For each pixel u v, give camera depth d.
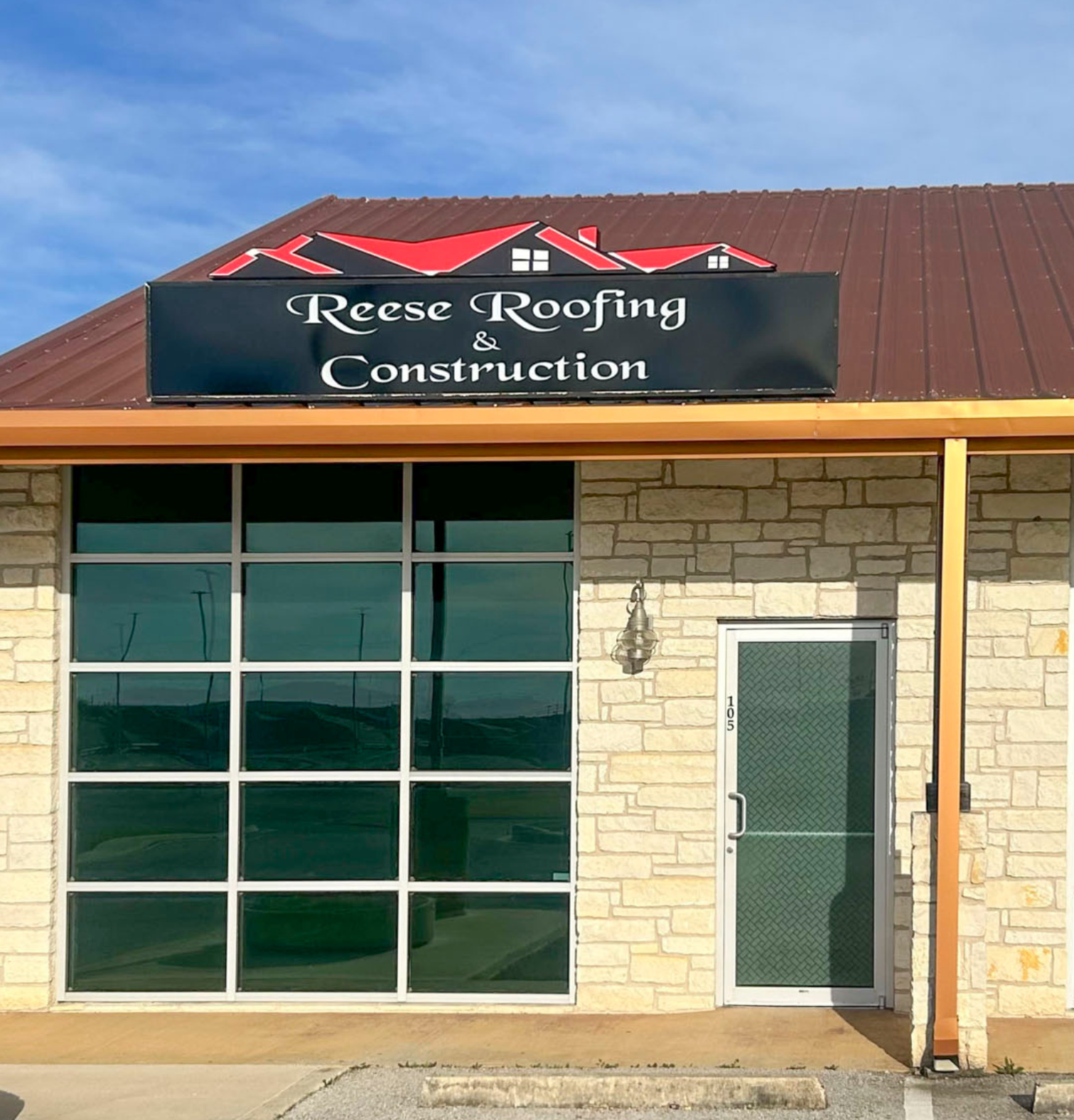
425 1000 10.05
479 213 15.20
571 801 10.08
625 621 9.97
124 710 10.36
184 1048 9.11
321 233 10.75
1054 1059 8.58
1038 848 9.58
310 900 10.20
